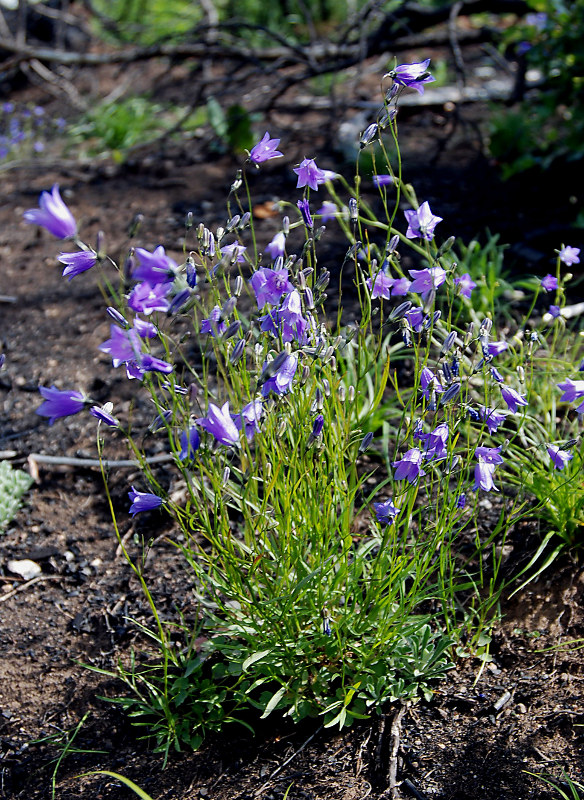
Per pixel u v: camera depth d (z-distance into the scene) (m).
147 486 3.14
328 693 2.30
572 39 4.66
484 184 5.07
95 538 3.00
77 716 2.37
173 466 3.26
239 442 2.13
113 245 4.92
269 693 2.28
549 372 2.98
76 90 7.94
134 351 1.86
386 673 2.26
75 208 5.47
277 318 2.08
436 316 2.17
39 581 2.84
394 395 3.33
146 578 2.79
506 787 2.01
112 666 2.50
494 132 5.22
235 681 2.36
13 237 5.25
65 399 1.96
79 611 2.71
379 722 2.23
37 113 7.15
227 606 2.39
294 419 2.32
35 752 2.28
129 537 2.99
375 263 2.33
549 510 2.58
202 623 2.55
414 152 5.62
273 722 2.28
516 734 2.14
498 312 3.76
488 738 2.14
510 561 2.65
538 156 5.04
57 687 2.46
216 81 6.12
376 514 2.32
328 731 2.23
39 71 7.52
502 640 2.42
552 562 2.59
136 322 1.92
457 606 2.54
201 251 2.10
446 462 2.36
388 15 5.48
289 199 5.18
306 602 2.30
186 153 6.22
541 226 4.54
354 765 2.13
